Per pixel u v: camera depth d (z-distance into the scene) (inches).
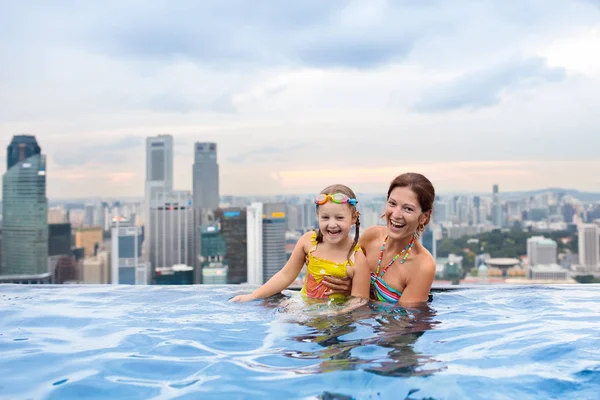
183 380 66.7
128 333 89.4
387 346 79.4
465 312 101.8
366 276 111.7
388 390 61.8
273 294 120.3
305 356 75.4
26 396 62.1
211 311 105.7
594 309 105.4
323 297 113.1
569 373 67.2
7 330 92.5
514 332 87.2
